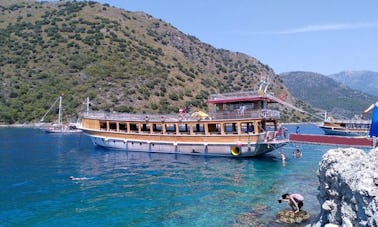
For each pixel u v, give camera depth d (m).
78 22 194.62
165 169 42.84
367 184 14.08
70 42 173.75
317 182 34.47
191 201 28.62
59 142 77.44
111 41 178.88
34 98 142.62
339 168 17.70
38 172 41.75
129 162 48.22
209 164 45.91
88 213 25.80
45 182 36.19
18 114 136.25
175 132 57.09
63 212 26.09
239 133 50.59
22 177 38.84
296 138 52.00
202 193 31.11
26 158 53.44
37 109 137.00
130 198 29.73
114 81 148.75
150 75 159.12
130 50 176.75
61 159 51.97
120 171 41.91
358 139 46.94
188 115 57.25
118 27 196.88
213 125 53.94
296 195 25.34
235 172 40.41
